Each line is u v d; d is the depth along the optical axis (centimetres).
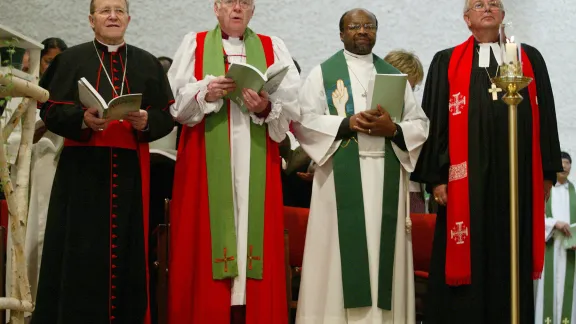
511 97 462
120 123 494
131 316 483
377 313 538
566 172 849
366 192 548
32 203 573
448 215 547
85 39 813
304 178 615
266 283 514
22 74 471
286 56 559
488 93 551
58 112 480
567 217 840
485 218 539
